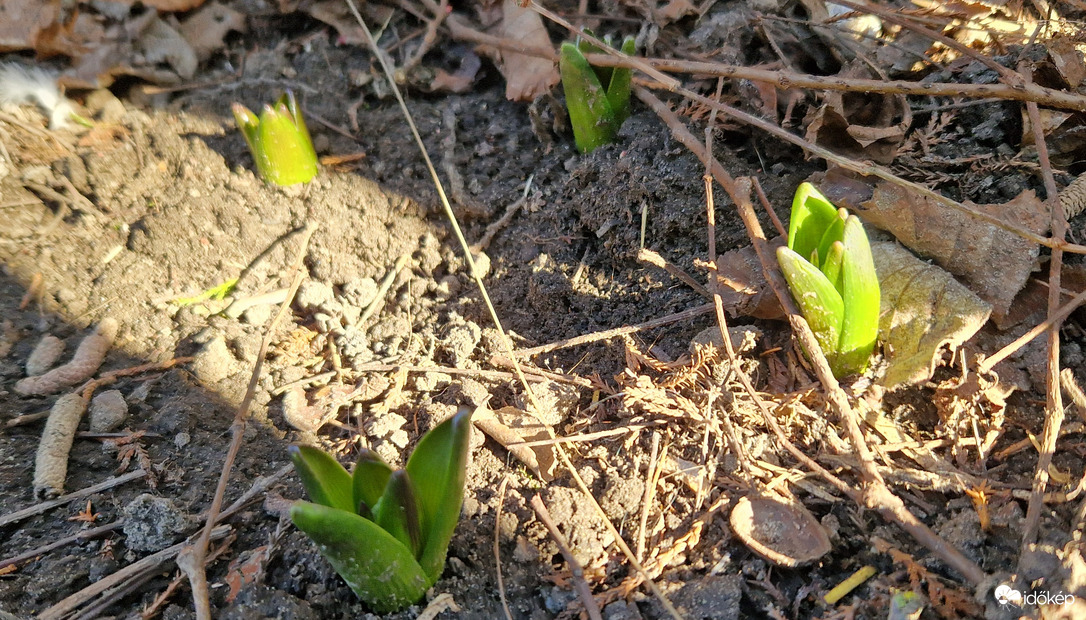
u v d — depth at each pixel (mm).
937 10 339
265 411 267
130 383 269
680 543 227
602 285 308
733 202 300
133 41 357
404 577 199
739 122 331
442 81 376
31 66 343
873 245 271
